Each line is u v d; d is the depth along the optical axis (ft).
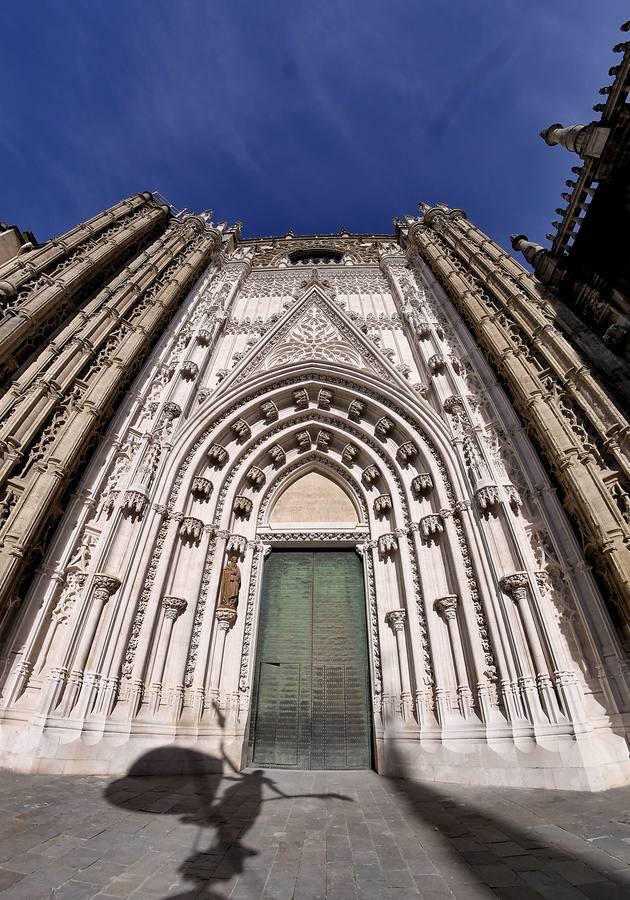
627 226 37.91
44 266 42.98
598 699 27.40
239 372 51.16
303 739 34.65
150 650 32.89
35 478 31.58
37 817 17.63
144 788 23.94
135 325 46.85
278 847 15.42
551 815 19.29
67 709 27.81
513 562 32.78
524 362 39.78
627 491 30.35
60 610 31.14
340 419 49.83
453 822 18.61
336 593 41.68
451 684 31.71
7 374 36.45
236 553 41.47
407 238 70.64
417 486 41.24
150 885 12.19
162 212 65.00
